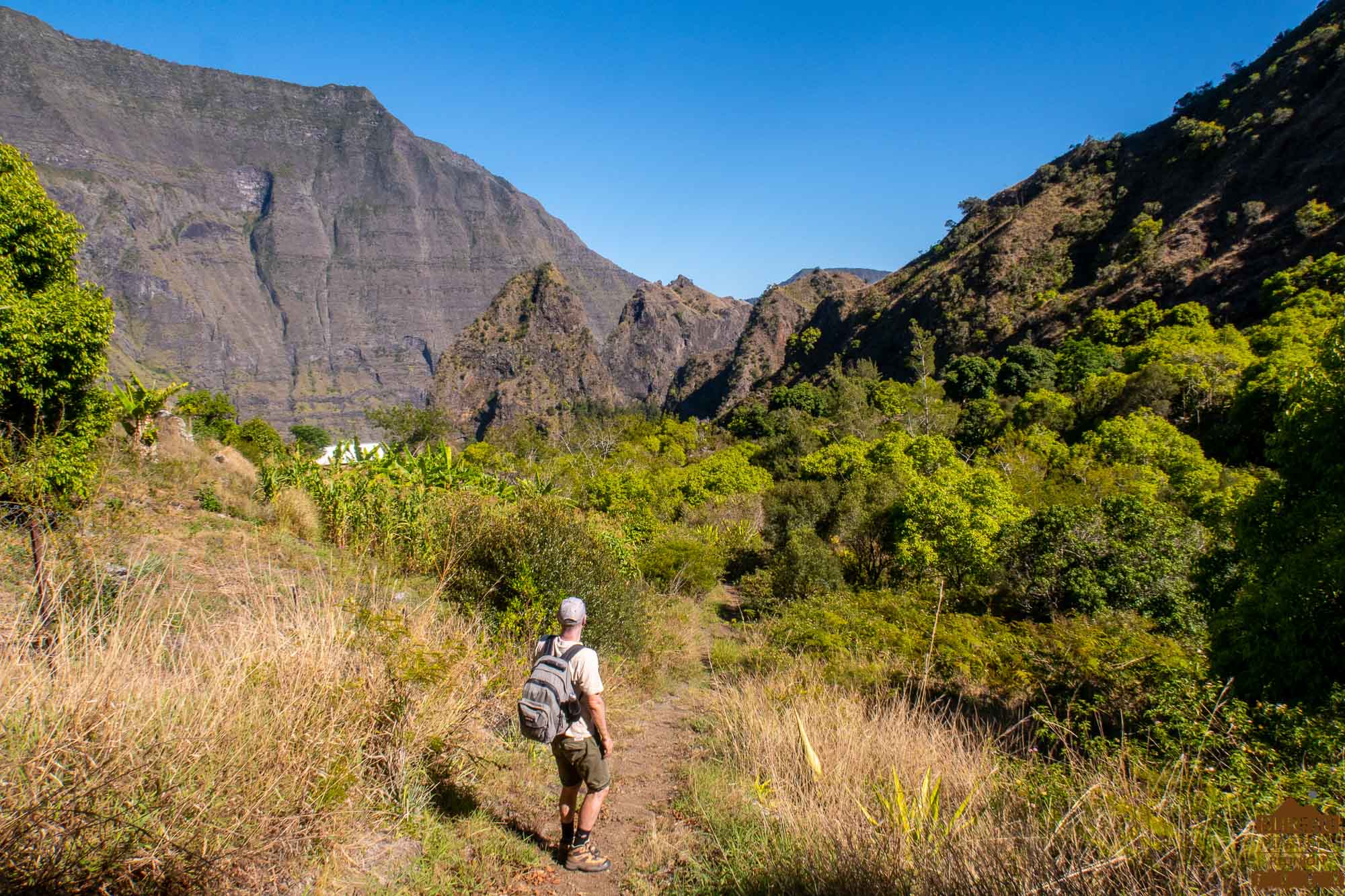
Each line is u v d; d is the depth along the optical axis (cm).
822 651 1005
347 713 393
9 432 391
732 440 7994
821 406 8256
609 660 837
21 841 233
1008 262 10594
